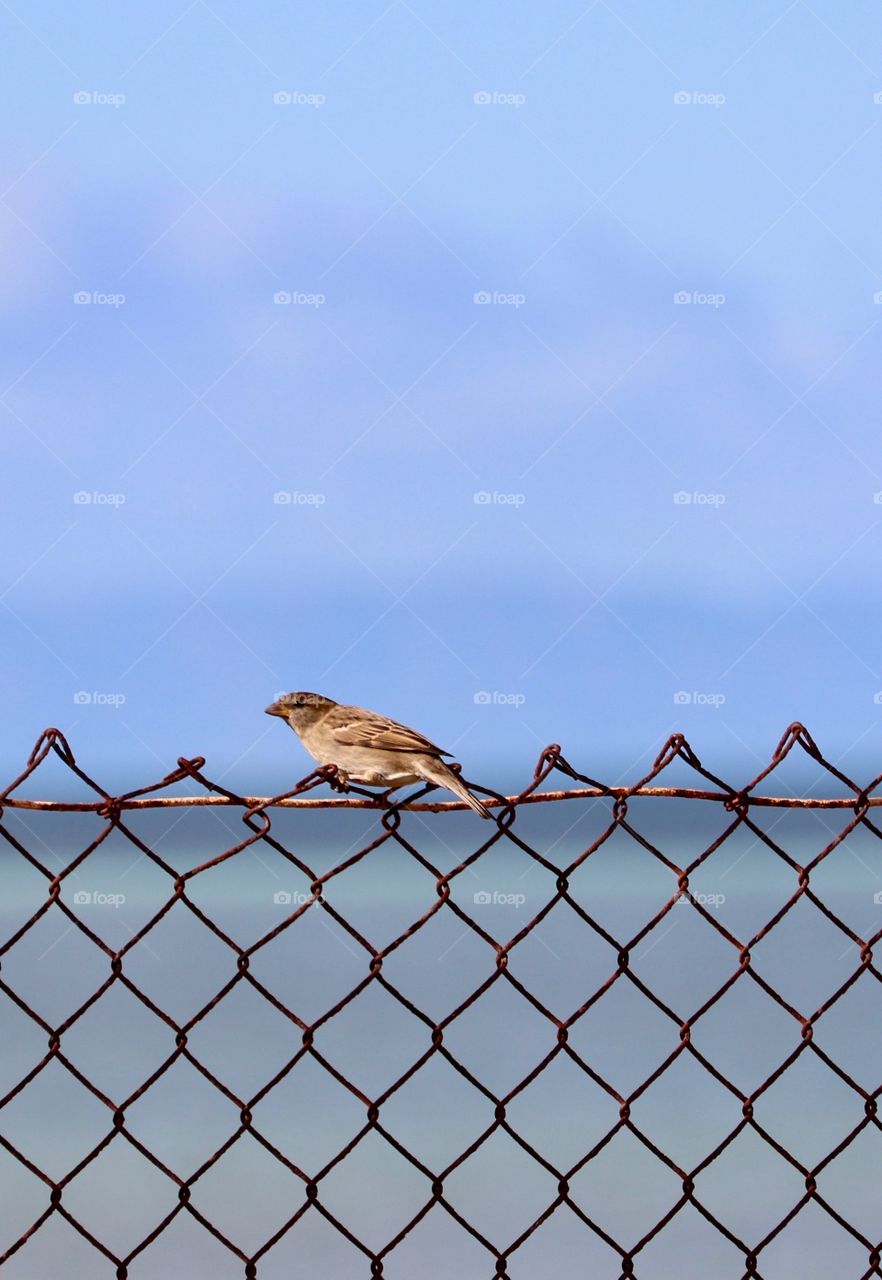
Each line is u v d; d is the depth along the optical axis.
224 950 31.61
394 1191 13.69
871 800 4.41
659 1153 4.27
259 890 47.38
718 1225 4.30
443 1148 15.18
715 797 4.35
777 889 47.25
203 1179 14.02
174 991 25.66
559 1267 11.73
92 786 3.86
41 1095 17.48
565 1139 15.62
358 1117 16.42
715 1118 16.56
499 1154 14.95
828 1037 21.55
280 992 25.62
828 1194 13.73
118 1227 12.54
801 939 33.56
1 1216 12.83
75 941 33.34
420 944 32.81
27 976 27.42
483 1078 18.53
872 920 38.00
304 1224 12.66
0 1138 3.82
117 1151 14.97
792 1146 15.41
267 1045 20.50
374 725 6.70
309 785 4.09
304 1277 11.38
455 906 4.18
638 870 53.94
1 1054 19.95
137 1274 11.31
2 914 40.69
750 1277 4.34
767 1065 19.45
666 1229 12.70
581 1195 13.64
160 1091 17.67
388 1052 20.09
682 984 26.81
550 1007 24.14
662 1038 21.33
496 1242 12.30
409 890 48.00
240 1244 12.12
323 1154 14.90
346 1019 22.77
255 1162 14.60
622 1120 4.24
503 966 4.15
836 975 27.94
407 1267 11.71
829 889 47.44
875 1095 4.44
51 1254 11.76
